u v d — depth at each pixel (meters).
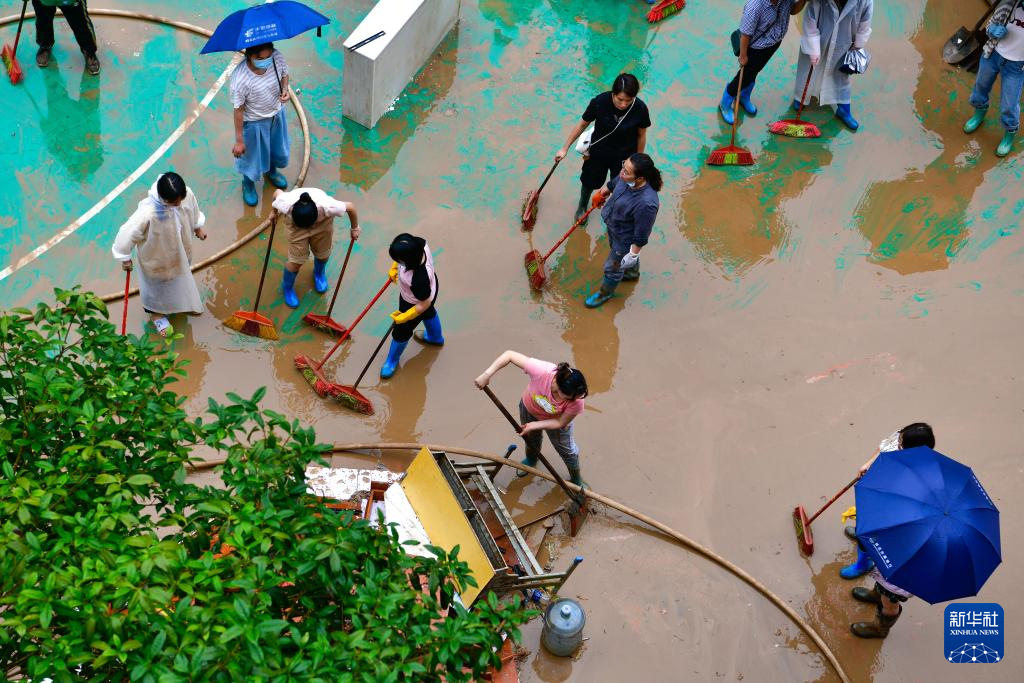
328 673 3.37
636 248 7.55
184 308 7.42
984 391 7.84
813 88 9.91
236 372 7.32
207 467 6.73
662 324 8.18
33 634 3.26
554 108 9.88
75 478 3.89
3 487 3.70
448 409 7.37
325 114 9.45
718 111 10.11
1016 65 9.06
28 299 7.56
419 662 3.77
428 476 6.22
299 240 7.32
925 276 8.69
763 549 6.79
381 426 7.18
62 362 4.25
